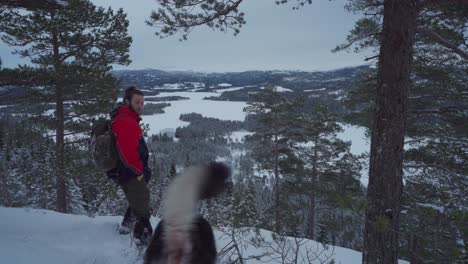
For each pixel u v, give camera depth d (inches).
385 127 179.2
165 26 235.5
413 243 176.1
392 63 177.6
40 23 510.3
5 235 165.9
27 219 192.9
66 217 207.0
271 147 906.1
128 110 165.0
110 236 185.0
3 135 1348.4
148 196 170.7
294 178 890.1
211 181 110.6
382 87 181.0
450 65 413.1
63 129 573.3
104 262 154.6
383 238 175.0
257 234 176.2
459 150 413.4
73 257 154.5
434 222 175.6
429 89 428.5
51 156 601.6
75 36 554.9
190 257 109.8
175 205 108.5
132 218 189.3
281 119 910.4
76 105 572.7
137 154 160.4
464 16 297.3
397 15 176.4
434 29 339.6
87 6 536.4
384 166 178.7
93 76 520.1
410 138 480.7
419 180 405.4
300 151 909.2
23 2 257.3
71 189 927.7
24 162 1135.6
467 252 164.1
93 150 163.8
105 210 906.7
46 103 560.1
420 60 417.1
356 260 268.5
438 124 450.3
